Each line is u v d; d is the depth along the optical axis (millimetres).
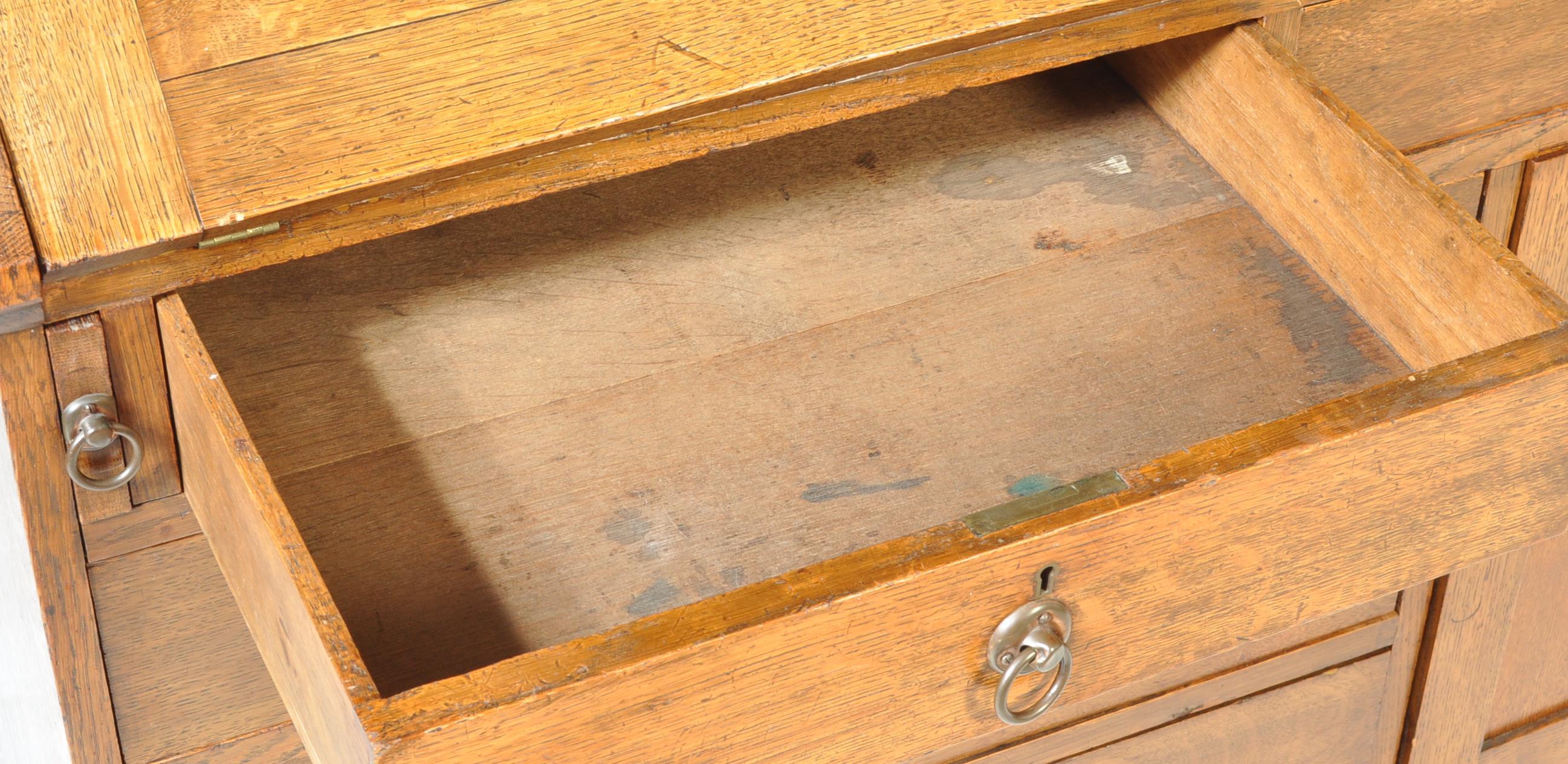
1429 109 1608
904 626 1196
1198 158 1597
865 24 1407
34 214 1258
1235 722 1667
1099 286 1500
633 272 1521
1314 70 1547
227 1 1329
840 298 1500
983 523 1197
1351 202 1437
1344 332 1455
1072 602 1236
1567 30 1607
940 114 1661
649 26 1377
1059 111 1654
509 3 1366
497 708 1115
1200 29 1486
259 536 1208
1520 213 1716
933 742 1274
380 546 1339
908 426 1410
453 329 1475
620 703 1146
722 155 1629
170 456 1376
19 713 1844
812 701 1205
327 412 1414
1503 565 1664
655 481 1379
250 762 1559
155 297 1301
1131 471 1219
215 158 1293
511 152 1331
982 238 1544
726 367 1449
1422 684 1723
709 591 1318
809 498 1369
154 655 1469
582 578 1324
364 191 1311
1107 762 1639
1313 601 1321
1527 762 1885
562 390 1436
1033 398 1425
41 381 1302
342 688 1118
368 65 1335
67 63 1290
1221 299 1484
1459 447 1266
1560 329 1273
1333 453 1229
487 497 1368
